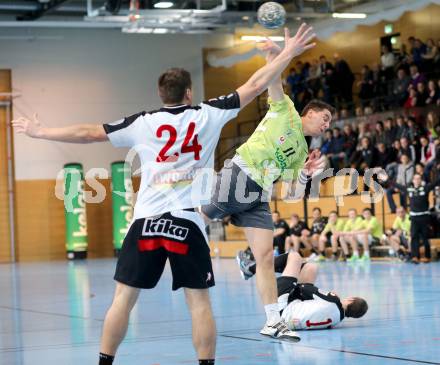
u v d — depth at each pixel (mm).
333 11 31844
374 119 31781
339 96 34906
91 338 10164
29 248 38375
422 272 20094
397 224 25625
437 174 26422
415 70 30797
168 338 9867
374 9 32844
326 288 16047
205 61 40406
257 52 36844
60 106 38750
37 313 13594
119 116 39594
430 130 28234
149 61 40031
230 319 11523
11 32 37781
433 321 10562
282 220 29141
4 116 38125
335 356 8125
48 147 38656
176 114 6551
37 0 35188
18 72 38188
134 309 13477
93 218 39031
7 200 38188
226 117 6633
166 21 31531
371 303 13008
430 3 32062
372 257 26750
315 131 9562
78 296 16797
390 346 8633
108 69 39500
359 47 37812
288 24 35656
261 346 8945
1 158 38125
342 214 30156
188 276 6484
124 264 6598
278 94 9266
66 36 38875
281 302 10125
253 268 10680
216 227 33562
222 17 31172
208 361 6543
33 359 8609
